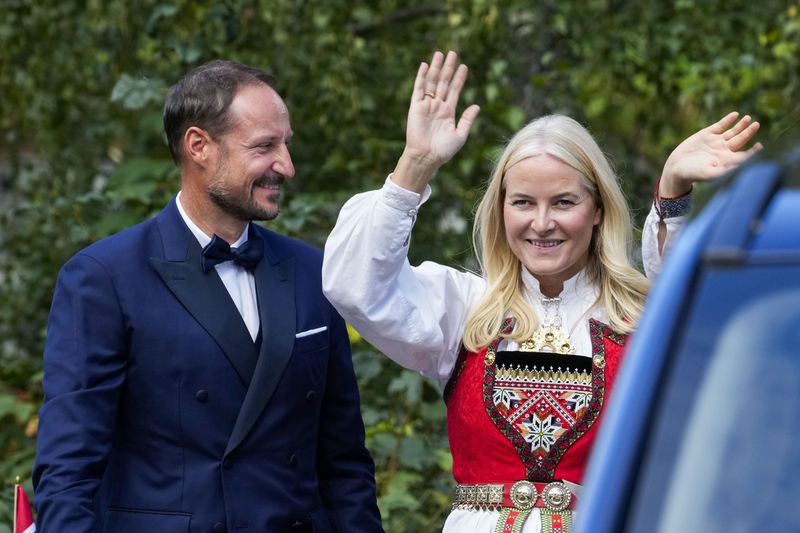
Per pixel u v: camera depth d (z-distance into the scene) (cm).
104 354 845
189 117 875
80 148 2134
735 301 450
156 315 857
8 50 2089
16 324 1944
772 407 433
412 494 1374
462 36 1842
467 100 1795
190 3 1725
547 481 823
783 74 1961
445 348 882
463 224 1859
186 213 894
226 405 858
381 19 2069
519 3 1920
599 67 1958
